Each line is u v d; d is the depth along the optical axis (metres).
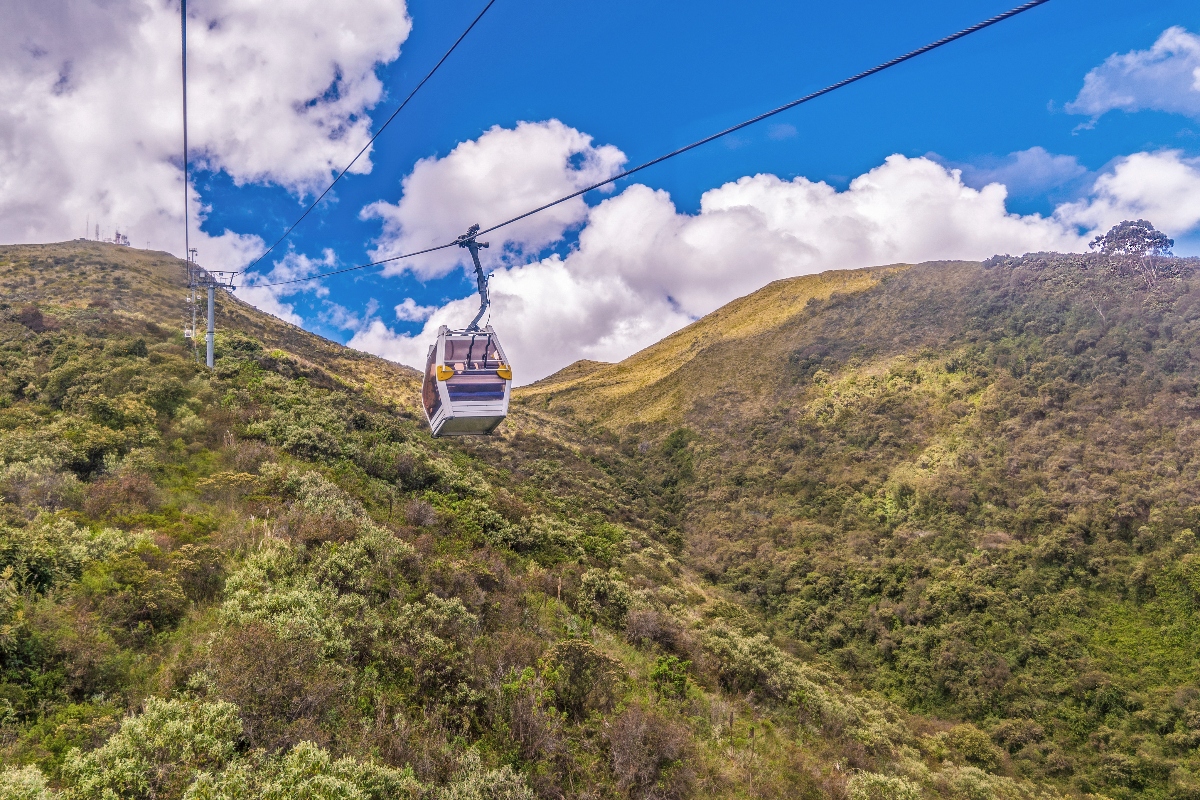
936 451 68.75
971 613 48.41
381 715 13.50
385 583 19.23
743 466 79.44
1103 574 48.19
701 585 53.22
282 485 25.64
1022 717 40.81
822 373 93.38
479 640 18.39
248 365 46.97
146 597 14.72
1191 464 53.28
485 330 18.50
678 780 15.77
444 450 52.06
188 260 46.56
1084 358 71.88
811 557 58.75
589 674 18.17
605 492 66.56
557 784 14.09
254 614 14.80
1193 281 78.50
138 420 28.98
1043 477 59.09
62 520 17.25
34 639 12.34
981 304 93.31
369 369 77.56
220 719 10.90
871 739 26.34
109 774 9.48
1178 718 38.22
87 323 45.66
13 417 27.58
